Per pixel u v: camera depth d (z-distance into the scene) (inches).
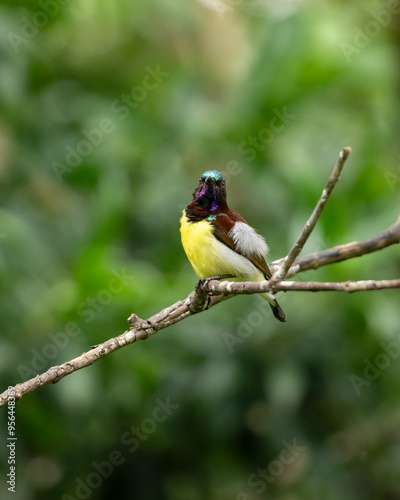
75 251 453.1
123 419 434.0
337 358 427.8
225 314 431.8
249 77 502.6
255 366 426.9
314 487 450.0
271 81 493.7
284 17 502.6
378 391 445.4
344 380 435.5
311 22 501.7
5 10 510.3
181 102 525.7
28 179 502.9
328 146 498.6
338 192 454.3
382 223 414.6
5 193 492.4
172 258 488.4
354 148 492.7
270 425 445.1
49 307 401.4
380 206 435.2
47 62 525.3
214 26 584.7
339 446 457.7
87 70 550.0
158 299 400.5
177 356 424.8
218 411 431.2
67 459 446.6
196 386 427.2
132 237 496.7
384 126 517.7
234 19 593.0
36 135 503.2
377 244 321.1
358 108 523.2
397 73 534.3
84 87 547.5
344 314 418.9
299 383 413.1
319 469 446.6
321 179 463.2
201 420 439.8
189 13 562.3
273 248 470.0
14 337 403.5
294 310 421.1
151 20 558.9
